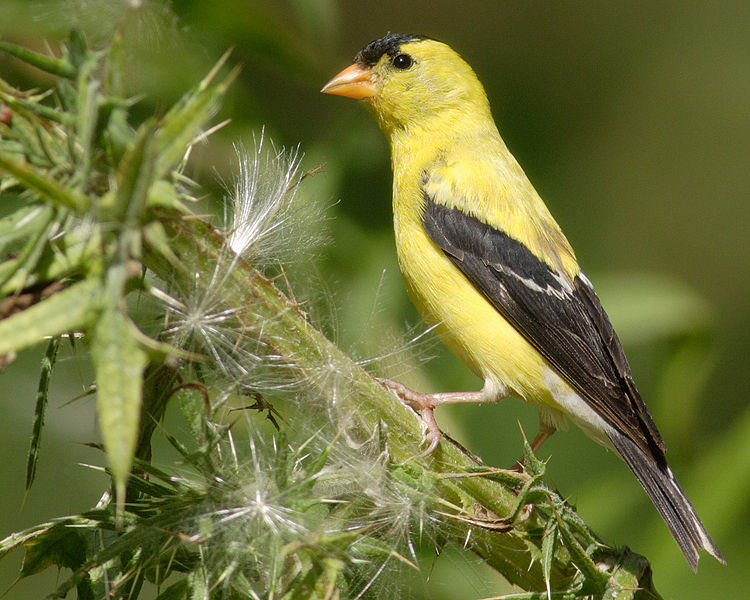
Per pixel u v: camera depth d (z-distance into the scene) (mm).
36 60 2787
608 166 10867
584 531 4633
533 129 10609
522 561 4668
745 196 11336
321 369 4020
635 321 7379
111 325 2600
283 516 3541
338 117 7781
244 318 3842
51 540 3766
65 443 6688
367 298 6801
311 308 4590
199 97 2748
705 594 6523
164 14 3379
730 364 10414
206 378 3777
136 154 2705
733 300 11297
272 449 3752
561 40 11266
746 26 11773
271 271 4832
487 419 7859
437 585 5707
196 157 6113
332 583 3385
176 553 3689
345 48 11023
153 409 3742
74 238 2752
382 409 4309
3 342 2553
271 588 3354
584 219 10195
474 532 4566
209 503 3578
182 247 3645
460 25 11203
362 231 7750
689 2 11688
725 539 6641
